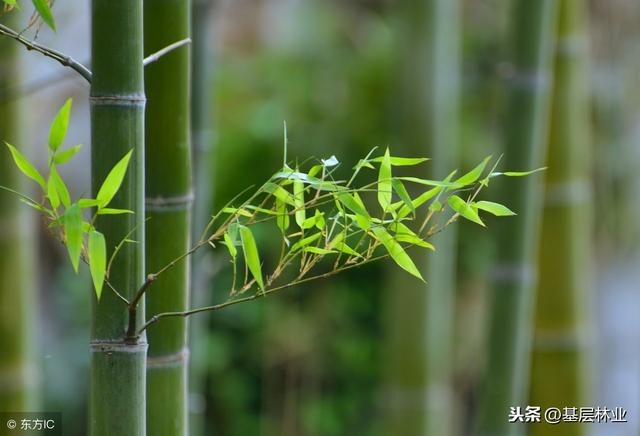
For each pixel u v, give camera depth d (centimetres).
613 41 682
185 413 304
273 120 816
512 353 404
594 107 672
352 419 805
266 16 921
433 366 457
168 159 300
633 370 696
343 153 796
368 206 692
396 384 458
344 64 852
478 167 267
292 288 800
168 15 300
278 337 798
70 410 764
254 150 809
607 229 680
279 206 270
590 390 452
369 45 852
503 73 397
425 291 451
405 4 447
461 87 815
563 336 441
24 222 423
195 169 396
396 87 450
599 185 673
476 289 809
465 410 805
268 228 722
